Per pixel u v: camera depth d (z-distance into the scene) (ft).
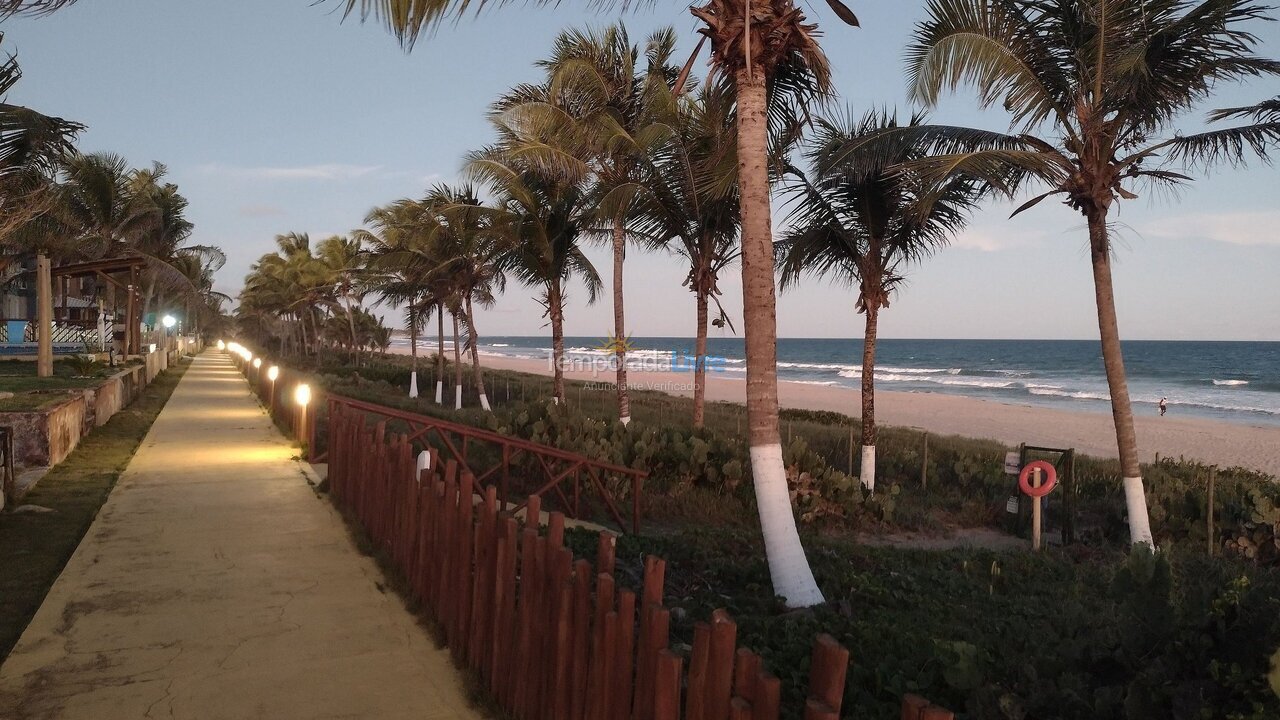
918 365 365.20
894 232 44.96
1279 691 7.05
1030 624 17.30
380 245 117.80
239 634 15.49
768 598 18.56
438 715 12.37
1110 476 50.01
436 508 16.21
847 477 36.96
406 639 15.44
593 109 54.39
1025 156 31.40
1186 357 410.11
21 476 30.25
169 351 146.61
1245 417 142.41
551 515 11.07
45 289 64.28
